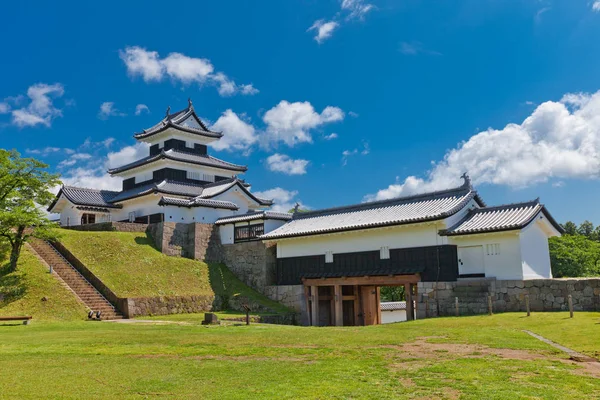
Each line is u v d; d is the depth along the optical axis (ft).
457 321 72.59
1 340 58.90
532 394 28.84
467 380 32.63
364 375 35.04
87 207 168.86
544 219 93.04
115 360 43.80
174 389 32.01
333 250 110.73
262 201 170.09
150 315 97.25
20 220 94.38
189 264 123.34
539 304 80.07
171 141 186.50
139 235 130.41
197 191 170.30
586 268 156.56
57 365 41.45
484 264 89.86
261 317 100.63
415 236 97.14
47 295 91.25
